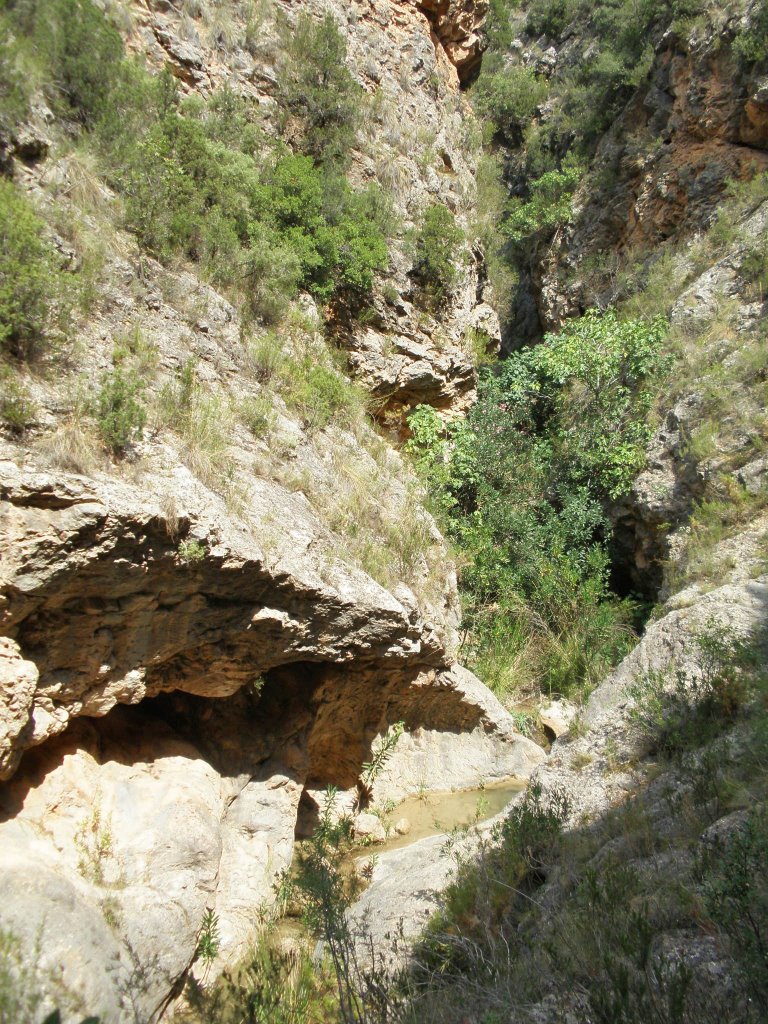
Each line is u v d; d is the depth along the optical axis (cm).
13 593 405
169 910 447
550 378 1180
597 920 345
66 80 740
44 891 383
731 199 1224
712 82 1313
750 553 741
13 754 407
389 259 1050
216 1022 414
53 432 468
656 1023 265
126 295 645
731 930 296
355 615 585
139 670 498
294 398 748
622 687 626
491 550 984
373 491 757
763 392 926
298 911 519
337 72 1070
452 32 1526
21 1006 321
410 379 1053
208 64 978
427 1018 332
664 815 444
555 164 1717
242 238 862
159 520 459
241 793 582
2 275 498
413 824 682
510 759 767
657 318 1109
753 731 449
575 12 2009
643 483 1002
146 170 736
